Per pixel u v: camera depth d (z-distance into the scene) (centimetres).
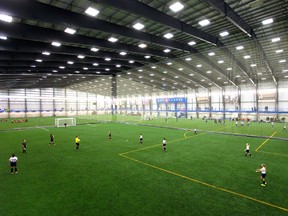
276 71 3481
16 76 3609
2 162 1561
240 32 1903
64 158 1672
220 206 863
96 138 2683
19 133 3250
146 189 1041
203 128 3634
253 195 965
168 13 1488
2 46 1741
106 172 1312
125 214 802
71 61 2509
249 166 1418
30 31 1523
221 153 1805
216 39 2041
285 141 2381
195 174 1262
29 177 1226
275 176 1218
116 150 1956
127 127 4031
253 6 1345
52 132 3356
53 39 1648
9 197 959
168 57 2623
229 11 1413
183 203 891
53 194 986
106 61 2816
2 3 1038
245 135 2784
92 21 1454
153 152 1862
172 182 1134
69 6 1292
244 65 3059
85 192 1008
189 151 1892
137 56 2717
